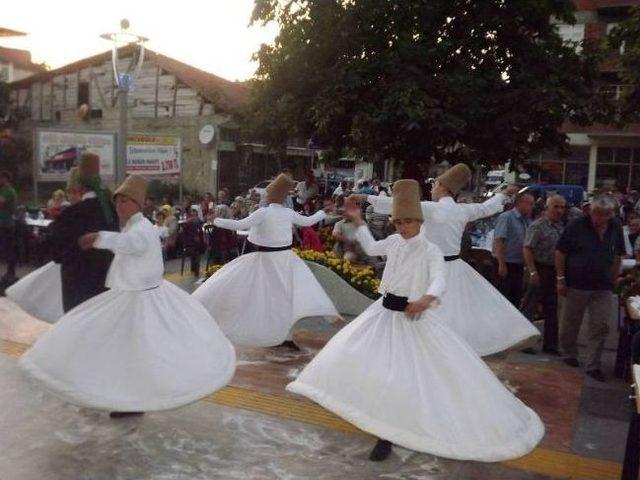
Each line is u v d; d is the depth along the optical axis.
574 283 6.88
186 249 12.25
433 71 13.22
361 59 13.05
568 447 5.04
